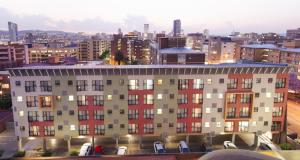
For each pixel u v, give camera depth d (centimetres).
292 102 10250
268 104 6031
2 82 10938
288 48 13462
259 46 15300
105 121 5878
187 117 5984
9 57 15975
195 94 5900
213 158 1714
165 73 5744
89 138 6506
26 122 5753
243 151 1753
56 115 5781
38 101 5669
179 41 14500
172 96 5869
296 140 6444
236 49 18250
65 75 5628
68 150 5941
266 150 5688
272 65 6125
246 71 5822
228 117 6000
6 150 6109
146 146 6200
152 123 5956
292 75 11862
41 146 6197
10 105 9200
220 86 5875
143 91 5803
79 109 5794
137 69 5638
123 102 5822
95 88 5738
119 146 6097
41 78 5588
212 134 6059
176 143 6350
